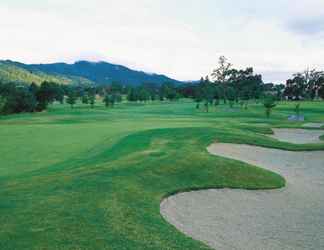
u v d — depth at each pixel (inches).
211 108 4128.9
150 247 347.6
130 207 458.9
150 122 1919.3
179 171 664.4
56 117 2512.3
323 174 763.4
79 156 830.5
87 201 465.1
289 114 3302.2
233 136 1136.2
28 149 926.4
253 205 539.2
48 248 331.9
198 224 441.7
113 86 7421.3
